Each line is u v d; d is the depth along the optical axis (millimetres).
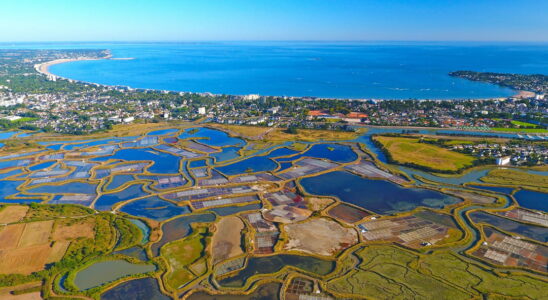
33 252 160250
